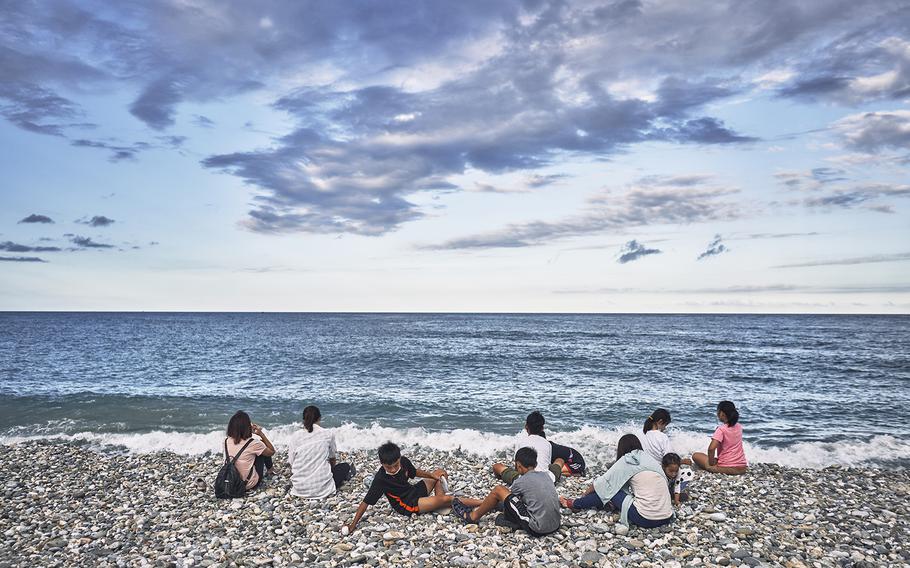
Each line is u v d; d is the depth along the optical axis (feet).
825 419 66.08
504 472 35.42
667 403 75.97
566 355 148.66
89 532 28.91
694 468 42.39
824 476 40.65
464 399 78.38
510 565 23.58
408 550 25.31
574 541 26.18
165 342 206.39
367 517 30.04
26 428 59.72
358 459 46.16
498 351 162.09
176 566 24.14
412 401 76.43
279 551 25.66
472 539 26.50
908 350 167.02
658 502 27.68
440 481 31.22
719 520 29.58
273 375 106.11
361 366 121.90
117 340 217.56
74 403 73.20
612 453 48.26
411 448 50.49
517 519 26.94
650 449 34.68
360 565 23.90
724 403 41.16
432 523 28.86
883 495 35.96
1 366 122.01
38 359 138.41
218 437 54.44
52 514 32.09
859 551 25.40
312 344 196.13
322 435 35.09
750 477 39.63
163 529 29.14
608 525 28.30
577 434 54.60
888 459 47.62
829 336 251.19
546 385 92.48
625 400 78.13
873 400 78.48
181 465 44.11
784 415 68.28
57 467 43.55
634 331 309.01
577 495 34.42
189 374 108.17
